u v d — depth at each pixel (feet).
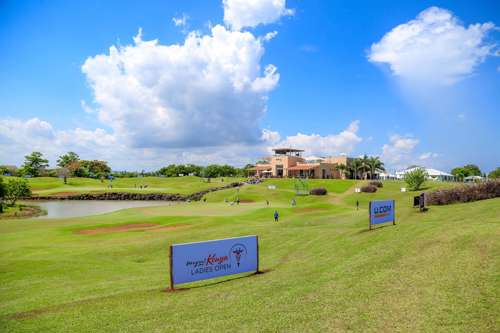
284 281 37.83
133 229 115.14
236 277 45.03
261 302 30.76
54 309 33.40
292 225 101.45
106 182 471.62
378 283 32.73
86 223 127.34
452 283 30.01
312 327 24.62
